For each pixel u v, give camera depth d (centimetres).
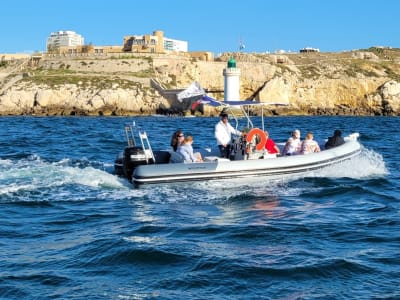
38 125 5291
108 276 749
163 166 1411
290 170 1527
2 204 1233
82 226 1045
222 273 757
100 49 13675
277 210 1201
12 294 680
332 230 1005
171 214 1159
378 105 10575
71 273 759
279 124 5975
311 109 10738
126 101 9400
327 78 10950
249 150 1523
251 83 10894
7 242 918
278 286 711
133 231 998
